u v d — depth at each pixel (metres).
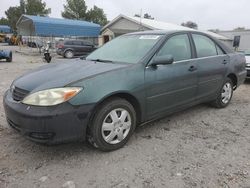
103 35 30.89
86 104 3.28
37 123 3.12
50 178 3.08
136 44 4.46
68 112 3.18
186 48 4.66
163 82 4.11
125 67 3.76
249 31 34.00
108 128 3.58
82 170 3.25
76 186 2.95
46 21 27.30
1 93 7.07
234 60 5.76
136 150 3.75
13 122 3.40
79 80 3.35
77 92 3.24
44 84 3.37
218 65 5.26
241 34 34.69
